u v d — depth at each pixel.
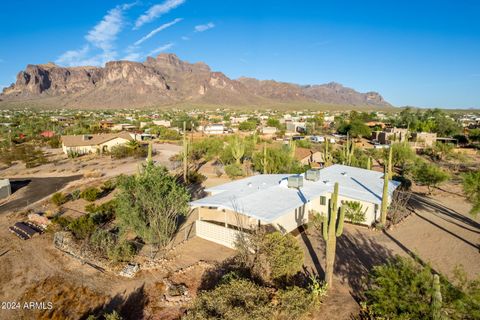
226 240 16.47
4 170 42.97
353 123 80.06
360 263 14.62
